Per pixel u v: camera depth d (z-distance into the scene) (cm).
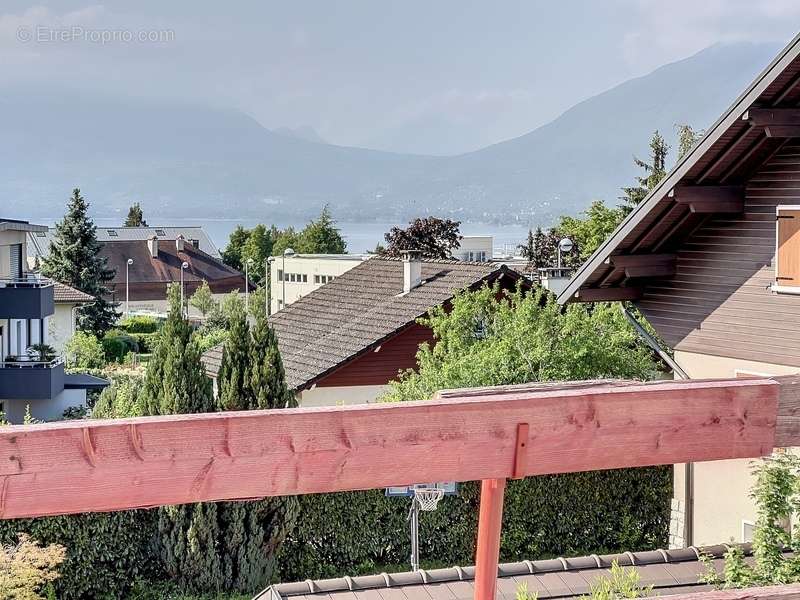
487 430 330
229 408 1898
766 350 1589
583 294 1756
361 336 2717
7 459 286
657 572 1236
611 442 345
